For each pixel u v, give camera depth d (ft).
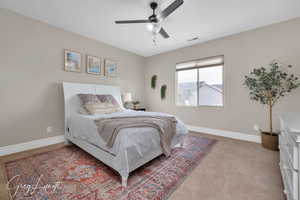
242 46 9.73
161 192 4.44
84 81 10.55
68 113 9.13
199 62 11.93
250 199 4.18
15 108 7.50
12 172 5.52
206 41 11.47
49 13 7.55
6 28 7.18
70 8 7.10
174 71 13.70
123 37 10.72
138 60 15.31
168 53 14.10
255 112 9.30
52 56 8.85
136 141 5.05
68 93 9.27
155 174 5.46
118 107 10.31
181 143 8.09
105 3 6.70
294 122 3.74
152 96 15.60
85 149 7.05
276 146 7.75
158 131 6.11
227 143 9.04
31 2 6.61
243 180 5.11
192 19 8.12
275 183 4.92
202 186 4.77
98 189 4.54
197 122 12.19
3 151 7.13
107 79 12.21
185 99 13.29
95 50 11.23
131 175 5.36
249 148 8.16
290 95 8.04
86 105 8.95
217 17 7.91
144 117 7.28
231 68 10.23
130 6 6.92
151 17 6.44
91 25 8.86
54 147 8.36
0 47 7.02
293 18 7.95
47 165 6.09
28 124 7.94
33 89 8.11
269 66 8.71
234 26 8.96
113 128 5.27
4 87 7.16
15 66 7.48
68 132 8.87
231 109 10.30
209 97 11.77
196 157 6.98
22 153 7.39
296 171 3.05
